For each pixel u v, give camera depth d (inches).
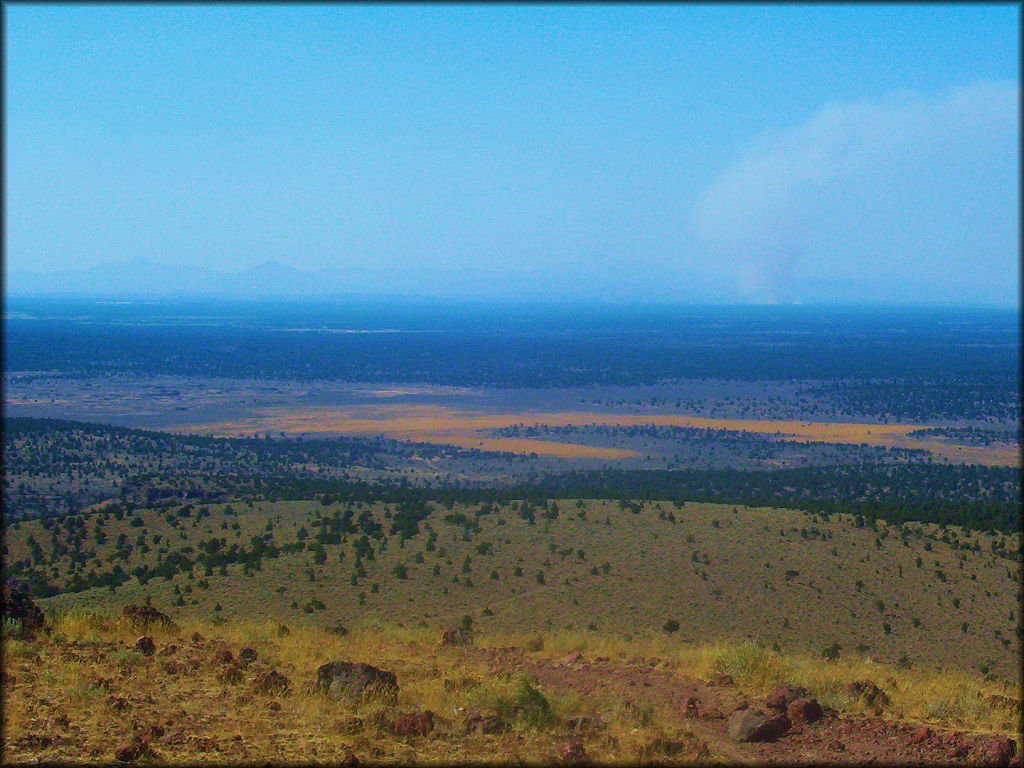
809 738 555.2
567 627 1528.1
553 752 507.8
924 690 728.3
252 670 678.5
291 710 571.5
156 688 604.7
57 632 761.0
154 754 476.7
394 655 805.9
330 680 623.5
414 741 523.8
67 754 469.4
